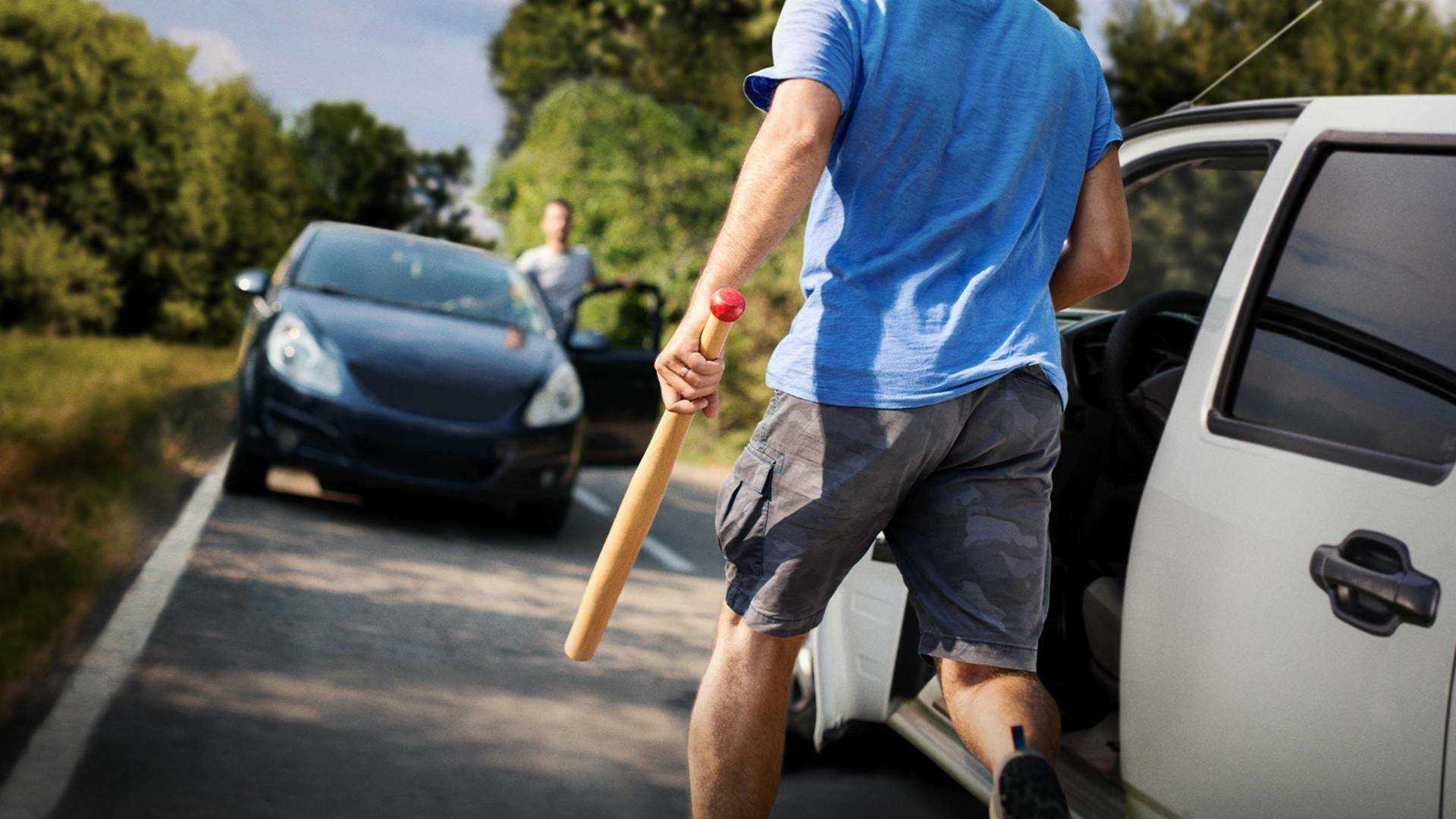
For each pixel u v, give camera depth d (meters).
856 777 3.31
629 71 24.41
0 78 17.03
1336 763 1.91
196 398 11.61
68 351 14.55
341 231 7.35
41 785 2.68
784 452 1.94
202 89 19.00
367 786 2.86
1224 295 2.33
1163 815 2.20
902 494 1.92
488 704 3.55
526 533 6.36
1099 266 2.08
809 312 1.97
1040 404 1.94
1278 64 12.40
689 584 5.73
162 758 2.89
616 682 3.95
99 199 17.61
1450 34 12.25
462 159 38.53
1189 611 2.15
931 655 1.94
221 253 19.91
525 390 6.14
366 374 5.90
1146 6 12.99
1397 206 2.13
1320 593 1.95
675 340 1.86
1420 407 1.95
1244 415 2.20
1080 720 2.76
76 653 3.57
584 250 8.91
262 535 5.34
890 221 1.93
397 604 4.52
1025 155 1.96
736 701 2.01
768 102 1.96
